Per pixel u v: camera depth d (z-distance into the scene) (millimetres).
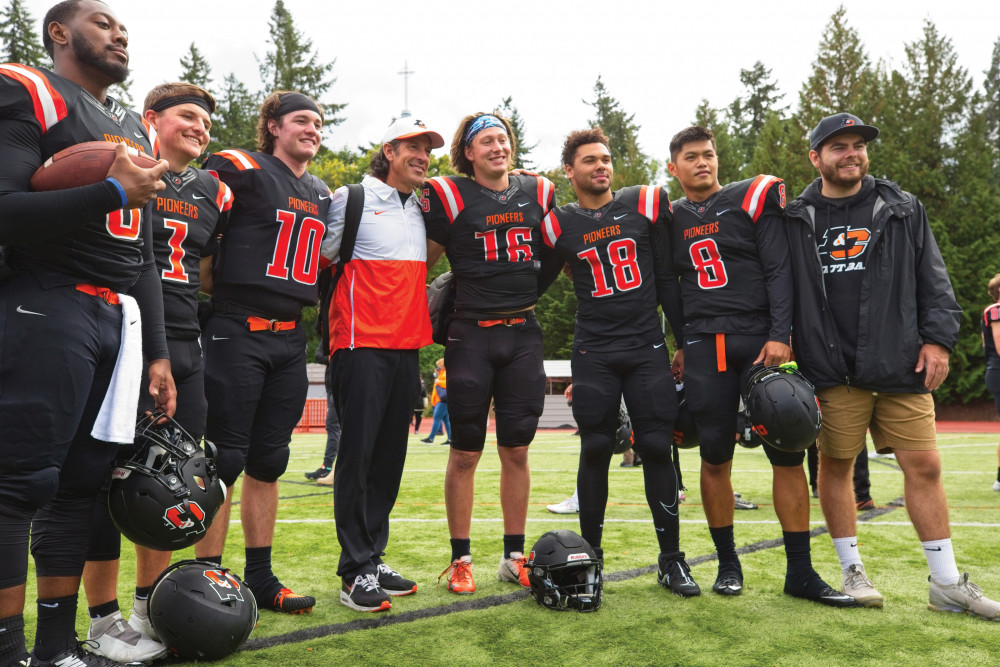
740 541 4301
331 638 2641
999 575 3443
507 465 3514
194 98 2912
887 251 3131
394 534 4602
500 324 3500
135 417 2264
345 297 3303
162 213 2730
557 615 2912
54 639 2225
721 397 3291
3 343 2035
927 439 3078
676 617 2877
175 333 2744
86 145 2078
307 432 19359
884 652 2475
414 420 16453
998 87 38719
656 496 3352
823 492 3242
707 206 3416
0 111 2037
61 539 2246
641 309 3434
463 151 3721
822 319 3201
